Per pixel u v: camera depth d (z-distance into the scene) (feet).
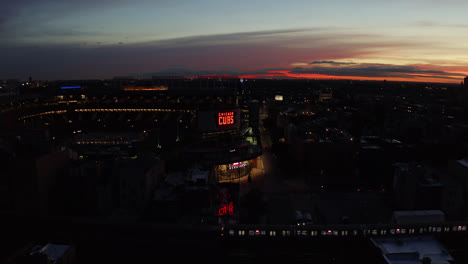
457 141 556.92
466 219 370.53
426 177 392.06
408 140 654.12
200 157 506.48
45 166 345.72
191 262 268.41
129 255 273.13
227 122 583.99
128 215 336.49
